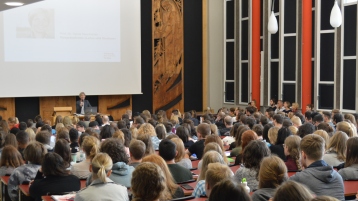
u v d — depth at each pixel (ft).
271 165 10.18
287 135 18.02
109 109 45.55
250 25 46.88
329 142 16.43
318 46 40.57
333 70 39.73
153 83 46.75
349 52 38.29
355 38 37.65
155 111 46.93
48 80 42.22
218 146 16.02
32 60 41.63
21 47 41.24
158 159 12.61
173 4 47.09
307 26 39.60
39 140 19.66
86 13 43.19
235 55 49.06
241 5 48.60
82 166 15.60
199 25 49.16
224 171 10.13
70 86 42.93
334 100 39.32
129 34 44.70
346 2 38.45
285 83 44.16
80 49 43.11
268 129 21.21
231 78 50.37
